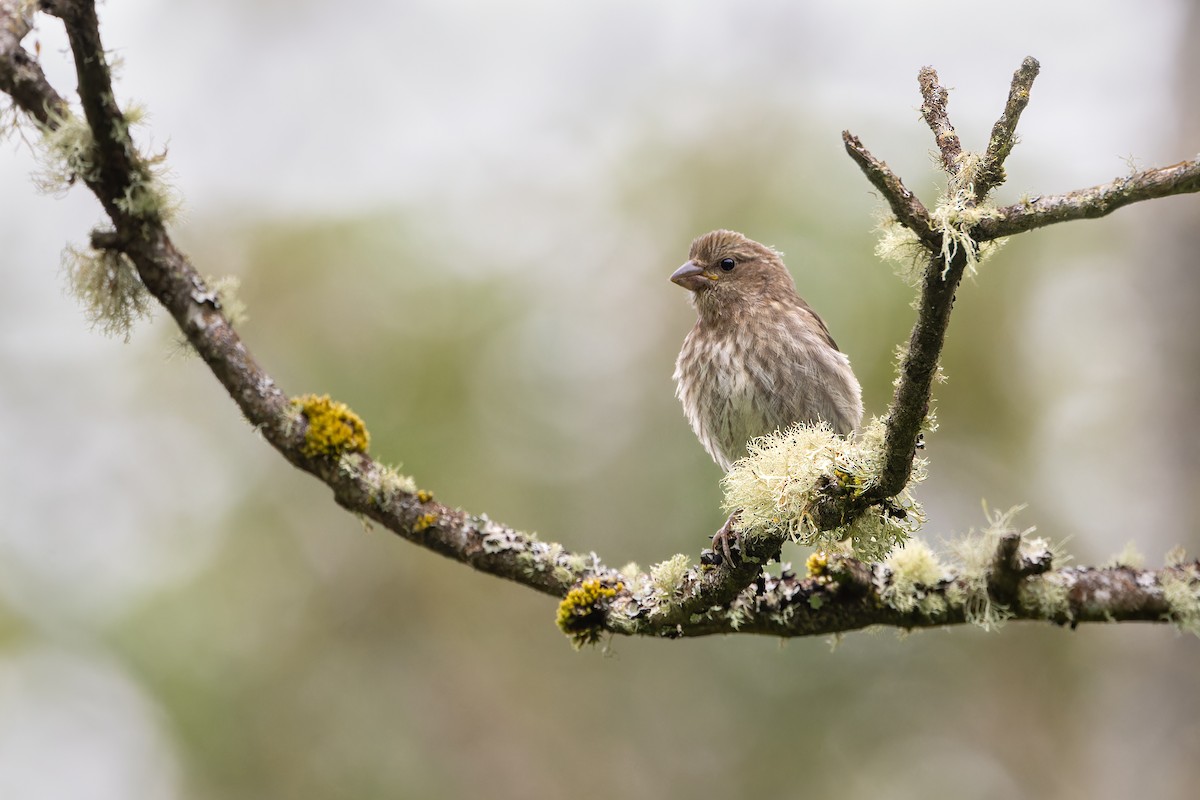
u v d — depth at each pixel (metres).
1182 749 10.80
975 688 13.20
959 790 12.80
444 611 12.86
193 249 13.33
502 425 12.93
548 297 13.30
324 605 12.71
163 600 12.59
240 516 12.84
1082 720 12.69
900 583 5.54
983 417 12.69
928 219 4.42
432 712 12.64
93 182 5.11
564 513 12.60
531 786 12.59
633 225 13.41
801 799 12.87
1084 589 5.24
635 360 13.05
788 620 5.64
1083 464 12.72
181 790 12.23
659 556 12.41
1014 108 4.41
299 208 13.66
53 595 12.70
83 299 5.34
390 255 13.38
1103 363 12.72
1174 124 11.93
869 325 11.89
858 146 4.42
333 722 12.45
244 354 5.54
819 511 5.27
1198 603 5.09
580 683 13.01
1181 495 11.30
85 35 4.81
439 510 5.80
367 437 5.74
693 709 13.08
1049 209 4.32
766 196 12.80
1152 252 11.78
